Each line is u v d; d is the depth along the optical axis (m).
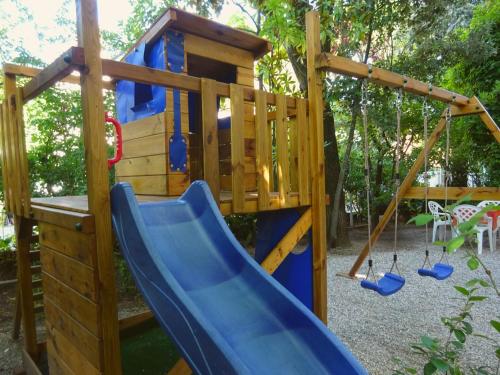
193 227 1.74
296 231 2.36
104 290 1.48
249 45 2.97
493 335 2.97
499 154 6.70
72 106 5.11
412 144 8.87
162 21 2.50
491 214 5.70
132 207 1.45
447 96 3.33
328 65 2.29
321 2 4.81
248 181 2.81
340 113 6.24
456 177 8.40
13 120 2.35
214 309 1.38
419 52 5.88
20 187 2.32
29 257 2.80
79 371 1.67
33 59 5.21
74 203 2.13
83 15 1.40
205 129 1.83
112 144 5.04
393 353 2.74
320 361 1.25
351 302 3.84
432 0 5.52
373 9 5.23
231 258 1.63
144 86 2.56
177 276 1.46
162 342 3.00
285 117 2.26
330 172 6.45
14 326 3.27
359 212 8.77
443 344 2.82
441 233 6.89
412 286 4.30
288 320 1.39
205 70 3.29
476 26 6.46
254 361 1.22
